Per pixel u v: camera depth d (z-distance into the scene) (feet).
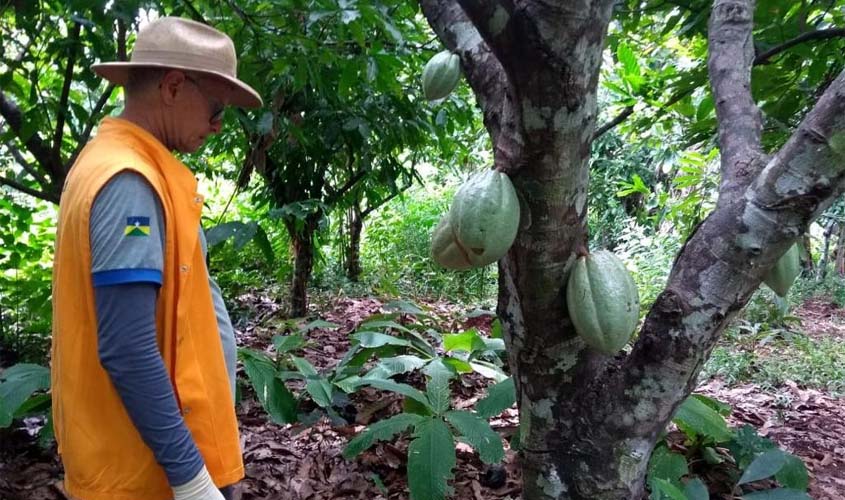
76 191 4.25
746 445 8.54
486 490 9.10
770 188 4.95
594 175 30.86
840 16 9.92
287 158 17.38
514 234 4.76
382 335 12.00
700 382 14.82
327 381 10.47
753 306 19.30
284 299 22.03
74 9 9.93
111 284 4.04
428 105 17.07
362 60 10.73
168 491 4.67
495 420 11.46
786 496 7.11
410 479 7.59
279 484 9.30
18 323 14.43
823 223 28.53
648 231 29.17
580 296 5.05
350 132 16.53
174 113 4.79
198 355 4.79
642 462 5.89
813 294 25.46
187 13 11.37
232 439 5.05
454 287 25.39
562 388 5.84
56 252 4.51
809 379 14.90
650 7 10.19
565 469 5.97
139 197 4.18
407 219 30.66
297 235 18.75
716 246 5.20
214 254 19.26
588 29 3.99
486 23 4.00
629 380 5.65
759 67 9.25
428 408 8.79
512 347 5.91
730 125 5.92
